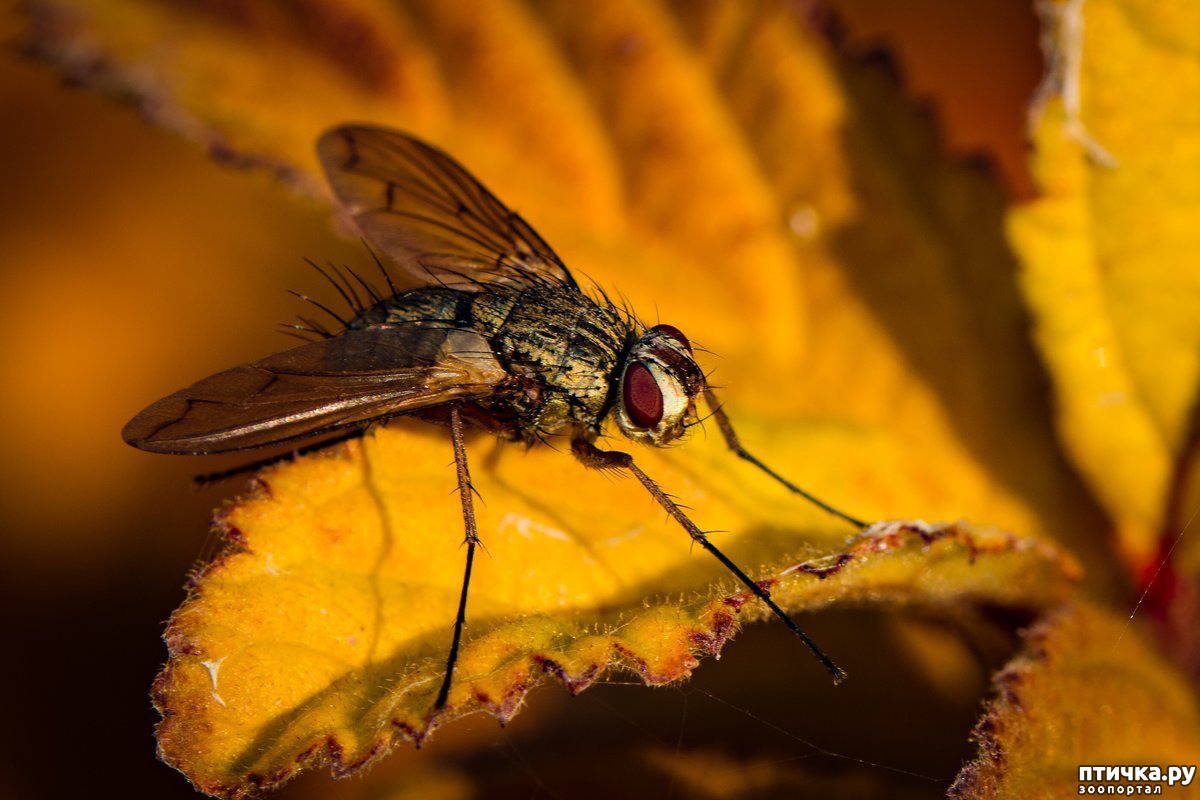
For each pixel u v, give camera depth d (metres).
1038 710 0.08
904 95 0.08
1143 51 0.08
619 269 0.08
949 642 0.08
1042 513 0.08
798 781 0.08
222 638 0.08
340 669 0.08
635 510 0.08
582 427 0.08
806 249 0.08
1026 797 0.07
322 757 0.07
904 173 0.08
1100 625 0.08
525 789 0.08
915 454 0.08
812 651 0.08
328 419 0.08
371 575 0.08
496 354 0.08
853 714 0.08
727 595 0.08
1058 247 0.08
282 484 0.08
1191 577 0.08
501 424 0.08
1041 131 0.08
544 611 0.08
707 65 0.08
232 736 0.08
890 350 0.08
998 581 0.08
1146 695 0.08
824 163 0.08
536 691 0.08
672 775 0.08
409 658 0.08
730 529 0.08
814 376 0.08
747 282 0.08
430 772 0.08
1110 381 0.08
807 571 0.08
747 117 0.08
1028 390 0.08
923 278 0.08
